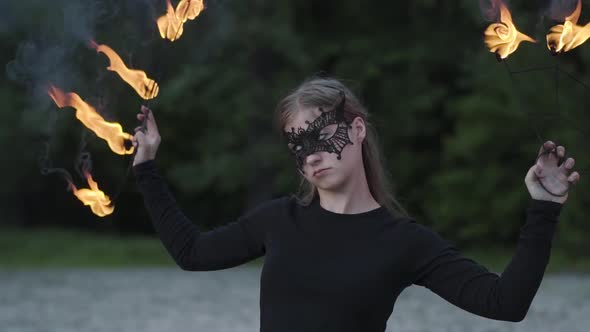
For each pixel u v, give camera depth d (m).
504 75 24.17
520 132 25.31
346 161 3.38
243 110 27.22
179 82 27.75
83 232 32.62
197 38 27.11
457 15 29.17
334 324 3.21
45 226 34.72
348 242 3.31
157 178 3.72
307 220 3.42
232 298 15.09
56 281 18.84
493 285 3.07
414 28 29.66
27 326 11.78
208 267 3.60
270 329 3.31
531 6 20.59
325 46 29.27
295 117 3.44
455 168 27.88
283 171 27.41
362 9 29.91
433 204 28.59
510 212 26.36
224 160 28.59
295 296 3.29
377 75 28.77
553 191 3.03
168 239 3.62
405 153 29.94
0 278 19.73
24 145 31.16
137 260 25.50
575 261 23.08
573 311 12.99
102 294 15.94
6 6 26.70
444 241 3.32
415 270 3.27
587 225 23.19
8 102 30.56
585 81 22.98
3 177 31.67
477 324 11.61
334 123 3.38
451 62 29.23
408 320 12.02
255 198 27.61
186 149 33.06
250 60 27.05
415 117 29.45
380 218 3.36
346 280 3.23
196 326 11.59
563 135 23.08
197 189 31.00
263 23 26.00
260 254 3.57
